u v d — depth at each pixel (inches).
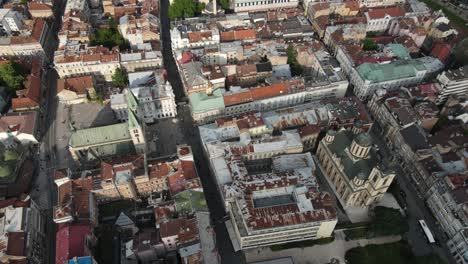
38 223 6584.6
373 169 6368.1
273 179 6781.5
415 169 7495.1
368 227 6806.1
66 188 6589.6
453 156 7445.9
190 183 6707.7
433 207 7071.9
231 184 6702.8
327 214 6254.9
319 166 7815.0
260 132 7864.2
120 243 6520.7
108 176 6648.6
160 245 6067.9
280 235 6314.0
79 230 5974.4
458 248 6471.5
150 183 6934.1
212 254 6003.9
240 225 6269.7
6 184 7273.6
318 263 6461.6
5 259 5782.5
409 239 6835.6
